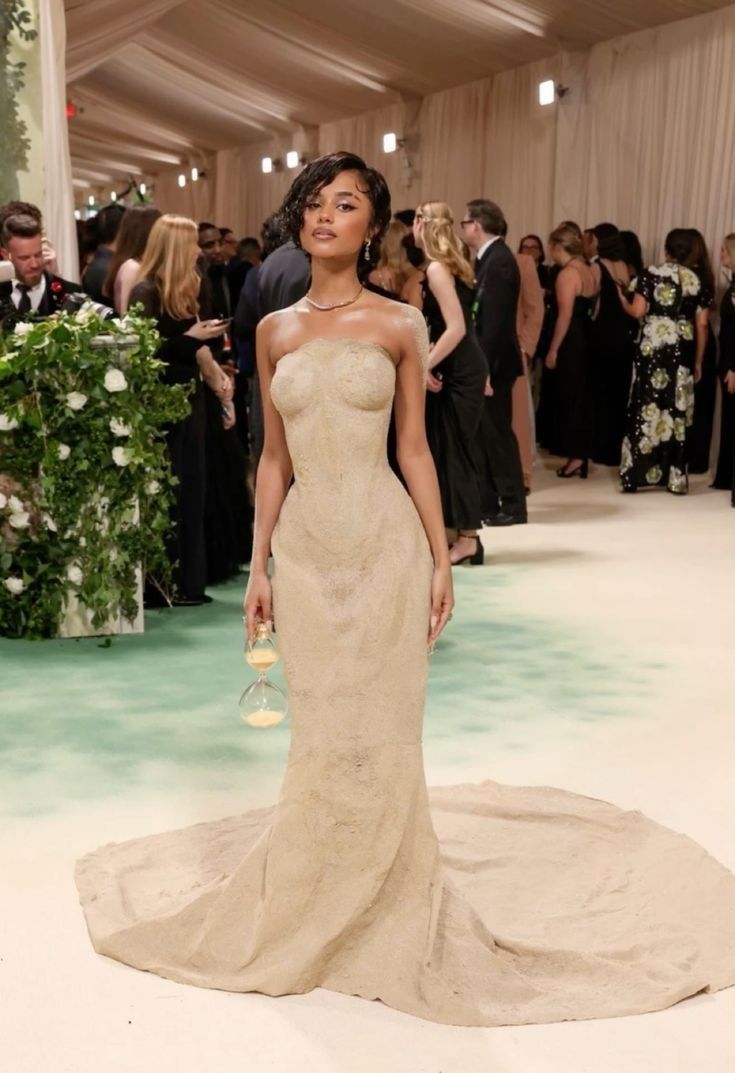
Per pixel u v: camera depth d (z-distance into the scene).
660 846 3.21
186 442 5.65
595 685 4.65
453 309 6.18
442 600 2.71
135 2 10.17
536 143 12.10
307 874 2.59
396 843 2.60
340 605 2.61
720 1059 2.36
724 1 9.56
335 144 16.41
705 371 10.00
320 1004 2.54
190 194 22.34
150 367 5.11
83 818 3.41
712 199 9.83
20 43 6.38
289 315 2.69
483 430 7.73
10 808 3.46
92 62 10.97
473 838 3.28
